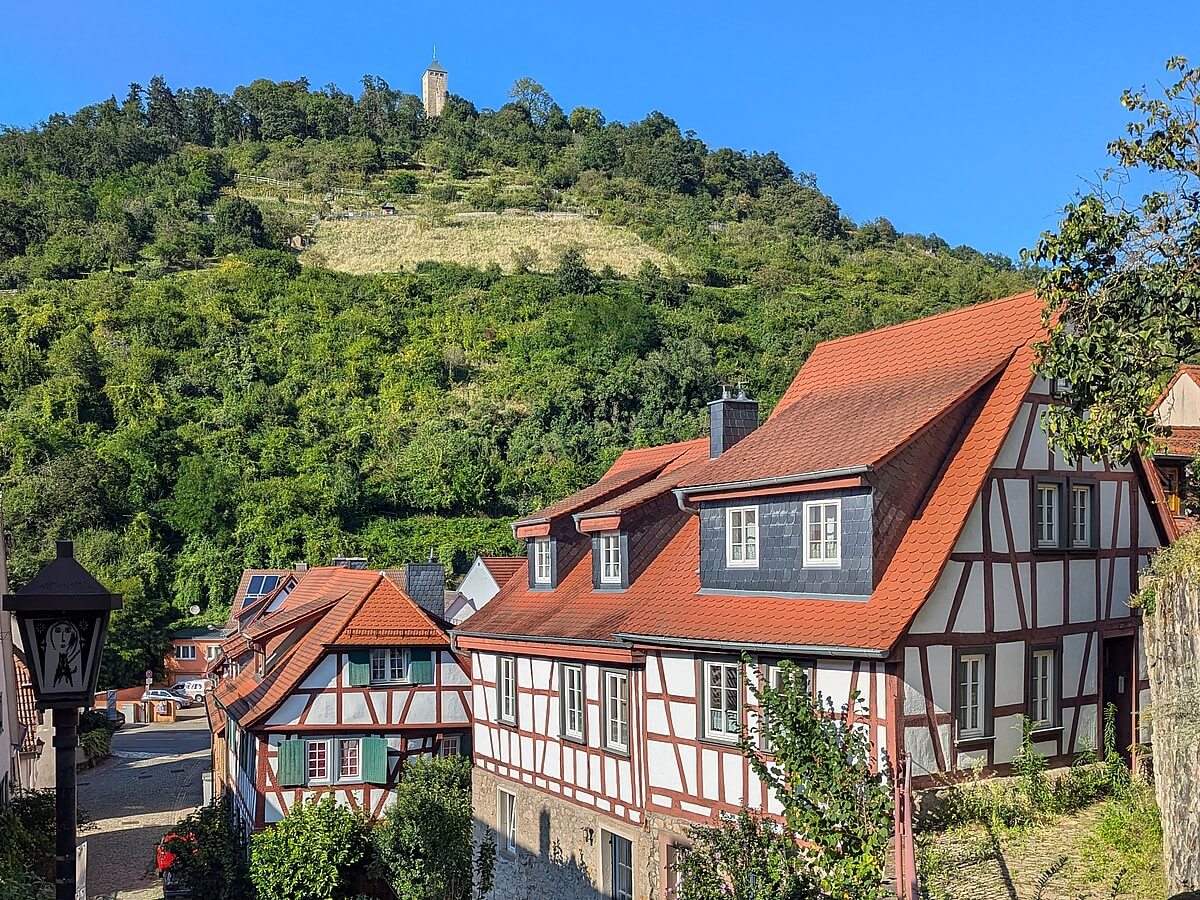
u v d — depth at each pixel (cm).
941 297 8975
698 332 8006
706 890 1227
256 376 7519
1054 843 1356
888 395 1706
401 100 16988
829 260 11169
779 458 1647
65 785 688
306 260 10425
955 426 1562
